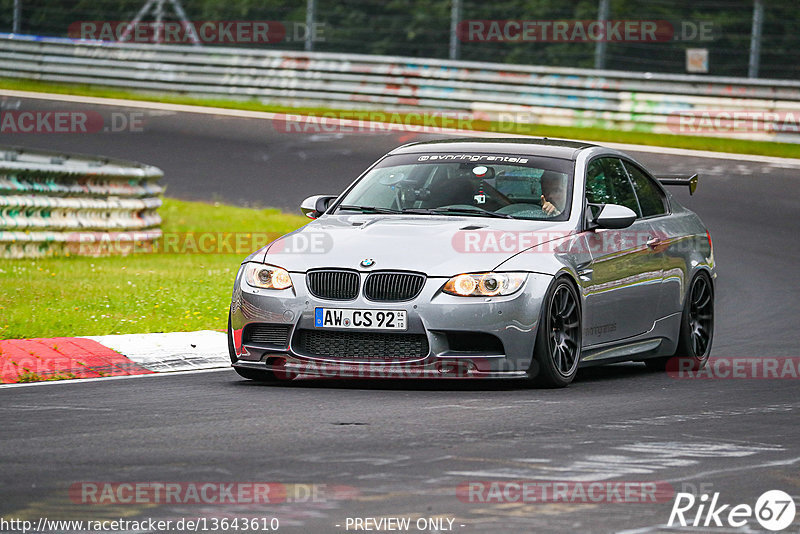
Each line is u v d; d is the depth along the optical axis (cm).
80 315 3728
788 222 6319
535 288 2730
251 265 2847
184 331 3612
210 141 8394
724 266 5362
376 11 13738
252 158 7881
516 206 2973
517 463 1964
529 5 13100
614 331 3027
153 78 10262
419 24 13600
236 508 1661
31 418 2339
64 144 8200
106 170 5325
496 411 2464
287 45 13725
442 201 3014
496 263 2736
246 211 6450
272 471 1880
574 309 2856
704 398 2714
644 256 3136
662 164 7662
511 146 3189
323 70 9694
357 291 2712
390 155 3244
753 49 8956
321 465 1927
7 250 4934
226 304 4088
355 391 2725
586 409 2517
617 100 8894
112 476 1836
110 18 13100
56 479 1816
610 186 3178
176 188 7019
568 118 9044
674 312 3259
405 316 2678
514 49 13075
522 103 9150
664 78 8750
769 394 2791
